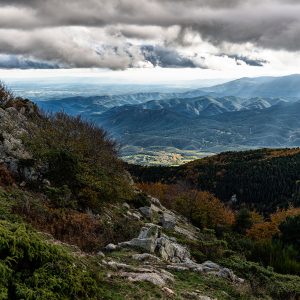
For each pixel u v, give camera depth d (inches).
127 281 557.9
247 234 2886.3
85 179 1316.4
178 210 2765.7
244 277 898.7
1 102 1684.3
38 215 886.4
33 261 411.5
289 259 1258.0
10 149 1284.4
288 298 796.0
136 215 1525.6
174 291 585.3
